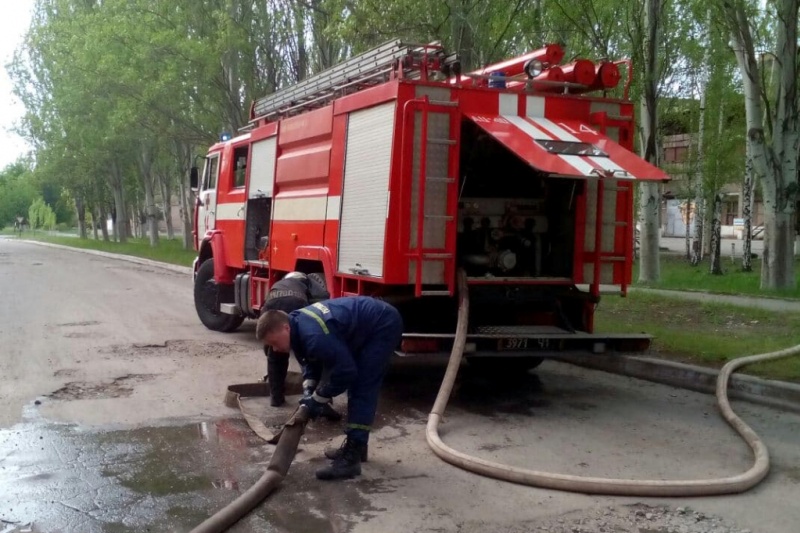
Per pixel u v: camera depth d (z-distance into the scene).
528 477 4.99
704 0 15.32
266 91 22.42
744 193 23.12
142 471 5.27
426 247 6.71
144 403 7.11
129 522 4.40
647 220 17.52
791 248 15.79
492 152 7.55
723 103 22.64
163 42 20.92
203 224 12.08
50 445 5.82
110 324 12.02
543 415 6.87
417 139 6.67
